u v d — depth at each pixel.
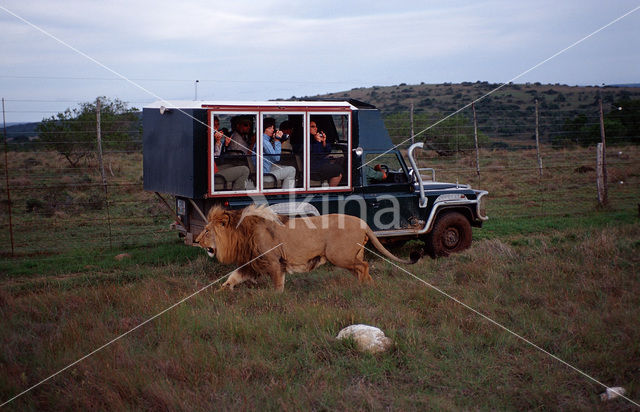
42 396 4.97
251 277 8.40
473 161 27.06
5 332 6.23
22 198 16.92
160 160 9.65
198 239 8.24
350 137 9.70
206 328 6.50
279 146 9.39
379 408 4.75
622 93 65.25
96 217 14.91
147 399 4.94
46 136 23.72
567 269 8.98
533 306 7.41
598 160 16.05
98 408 4.76
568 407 4.88
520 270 9.06
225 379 5.23
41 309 7.18
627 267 9.32
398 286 8.24
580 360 5.75
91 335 6.24
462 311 7.09
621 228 12.09
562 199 17.67
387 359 5.75
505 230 13.03
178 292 7.98
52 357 5.65
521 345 6.17
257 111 8.92
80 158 25.00
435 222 10.70
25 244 11.83
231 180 9.01
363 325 6.33
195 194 8.63
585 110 51.84
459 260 10.20
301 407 4.72
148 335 6.30
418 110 58.34
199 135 8.56
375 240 8.69
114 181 20.12
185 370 5.39
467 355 5.88
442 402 4.88
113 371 5.28
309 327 6.52
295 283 8.77
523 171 23.44
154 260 10.30
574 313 7.01
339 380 5.31
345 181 9.86
